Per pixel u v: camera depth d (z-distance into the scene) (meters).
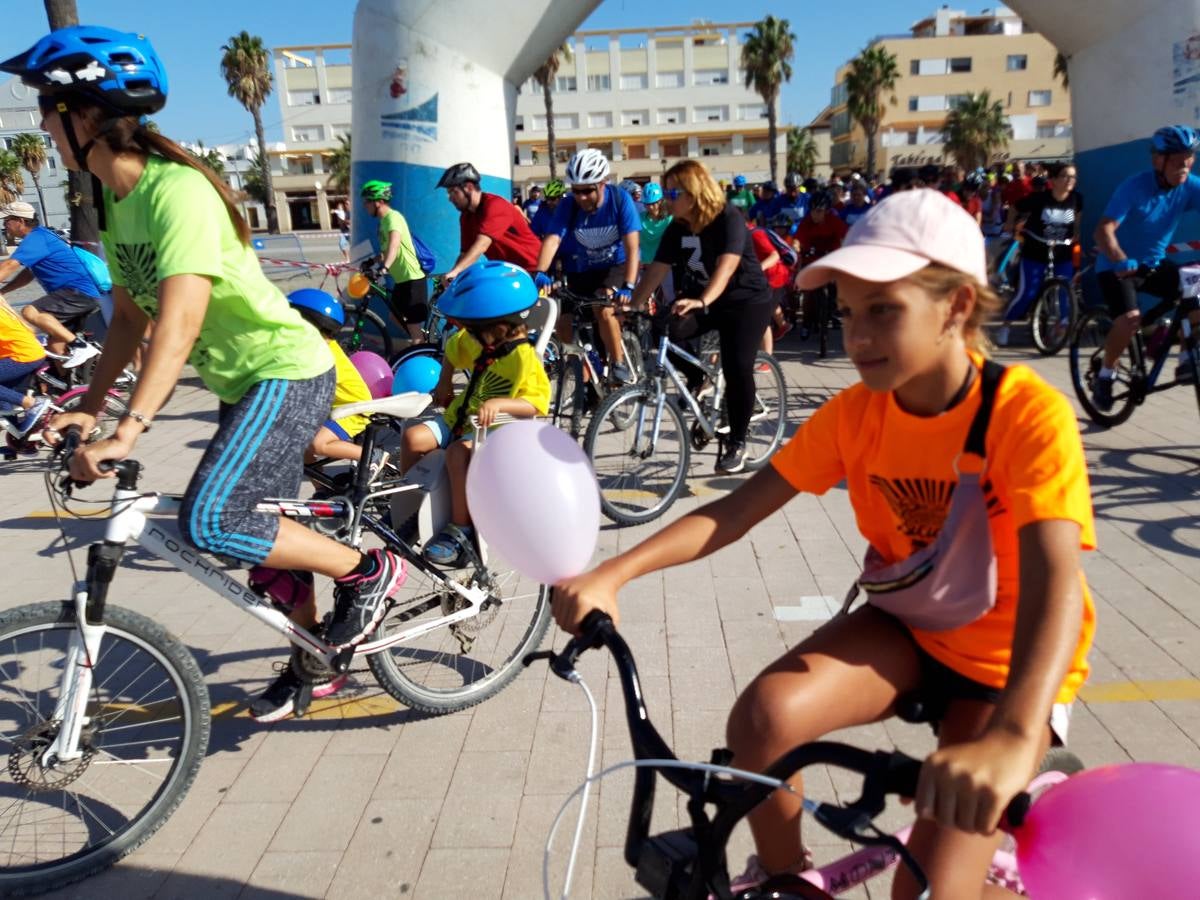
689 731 3.16
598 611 1.56
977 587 1.57
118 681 3.41
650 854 1.39
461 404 3.87
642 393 5.18
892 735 3.07
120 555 2.58
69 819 2.85
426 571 3.31
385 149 10.01
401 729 3.29
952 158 62.47
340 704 3.46
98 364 2.96
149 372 2.45
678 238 5.29
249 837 2.77
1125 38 9.26
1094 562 4.32
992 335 10.13
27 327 6.75
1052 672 1.24
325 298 4.70
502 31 9.77
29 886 2.56
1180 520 4.76
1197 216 8.36
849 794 2.79
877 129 56.31
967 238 1.42
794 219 14.44
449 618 3.35
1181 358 5.75
